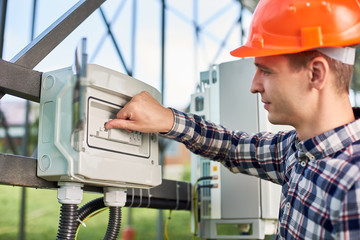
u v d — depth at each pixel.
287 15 0.81
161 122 0.96
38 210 9.60
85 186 1.01
